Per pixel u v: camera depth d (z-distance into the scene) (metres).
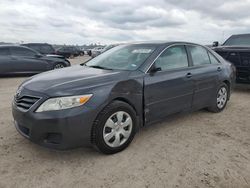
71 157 3.36
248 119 5.05
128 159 3.32
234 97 7.05
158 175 2.96
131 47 4.50
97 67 4.21
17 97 3.44
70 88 3.14
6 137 3.94
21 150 3.52
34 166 3.13
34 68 11.45
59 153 3.46
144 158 3.36
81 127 3.09
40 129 3.05
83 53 39.44
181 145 3.77
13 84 9.12
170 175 2.96
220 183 2.83
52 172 3.00
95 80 3.37
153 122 3.99
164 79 3.97
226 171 3.07
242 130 4.43
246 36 9.13
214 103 5.25
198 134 4.21
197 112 5.45
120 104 3.40
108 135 3.34
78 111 3.05
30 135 3.14
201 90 4.75
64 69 4.22
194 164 3.22
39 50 18.75
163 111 4.05
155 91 3.85
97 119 3.21
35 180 2.84
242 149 3.67
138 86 3.63
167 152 3.54
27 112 3.13
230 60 7.59
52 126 3.00
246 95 7.35
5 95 7.05
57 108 3.02
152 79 3.82
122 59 4.20
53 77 3.60
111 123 3.34
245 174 3.01
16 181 2.82
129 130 3.58
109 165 3.17
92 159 3.31
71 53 33.72
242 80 7.50
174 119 4.95
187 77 4.37
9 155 3.38
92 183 2.80
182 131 4.33
